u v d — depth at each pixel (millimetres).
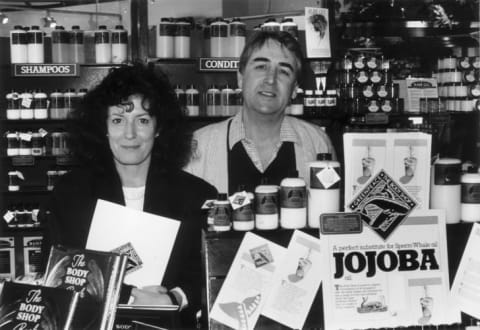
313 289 1888
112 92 2023
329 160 1948
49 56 5191
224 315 1864
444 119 4957
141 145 2055
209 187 2254
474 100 4969
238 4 5410
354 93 4910
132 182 2164
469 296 1926
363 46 4961
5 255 5105
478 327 1877
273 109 2697
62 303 1594
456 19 4961
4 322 1611
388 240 1912
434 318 1904
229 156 2797
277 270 1887
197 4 5367
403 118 4957
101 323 1611
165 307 1819
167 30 4785
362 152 1928
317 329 1893
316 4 5141
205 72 5035
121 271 1667
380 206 1921
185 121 2240
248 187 2680
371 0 4941
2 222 5125
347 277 1887
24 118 5059
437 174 1971
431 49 5047
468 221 1978
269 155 2830
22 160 5066
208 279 1875
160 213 2129
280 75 2691
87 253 1702
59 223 2100
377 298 1888
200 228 2156
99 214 2029
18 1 5293
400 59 5031
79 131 2135
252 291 1877
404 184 1940
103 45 4910
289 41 2711
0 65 4930
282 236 1898
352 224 1900
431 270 1922
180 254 2100
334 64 4953
